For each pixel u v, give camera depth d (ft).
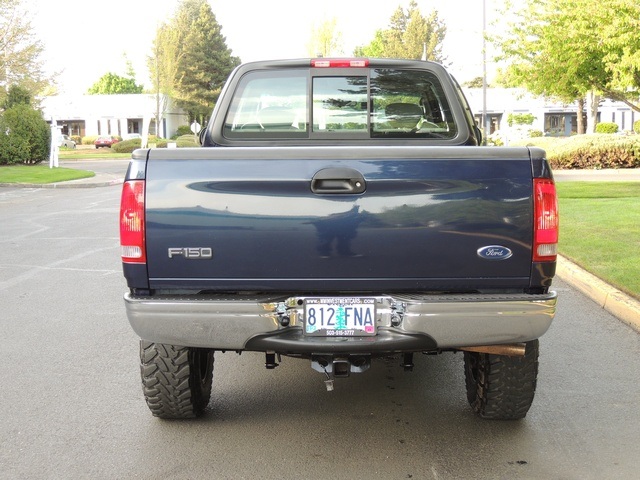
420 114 16.88
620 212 44.75
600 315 24.08
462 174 12.14
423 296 12.12
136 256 12.32
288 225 12.18
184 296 12.41
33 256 36.68
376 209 12.13
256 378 17.98
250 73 16.74
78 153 189.37
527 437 14.10
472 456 13.19
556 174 84.53
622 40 52.47
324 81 16.69
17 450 13.69
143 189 12.29
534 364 13.69
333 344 12.05
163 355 13.79
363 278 12.24
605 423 14.85
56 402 16.31
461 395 16.61
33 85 128.16
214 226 12.23
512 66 64.75
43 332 22.44
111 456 13.33
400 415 15.33
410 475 12.41
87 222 51.03
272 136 16.76
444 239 12.17
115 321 23.77
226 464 12.91
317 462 12.95
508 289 12.47
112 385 17.47
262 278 12.28
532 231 12.17
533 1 62.49
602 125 173.47
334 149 12.17
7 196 75.97
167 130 265.95
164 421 15.06
